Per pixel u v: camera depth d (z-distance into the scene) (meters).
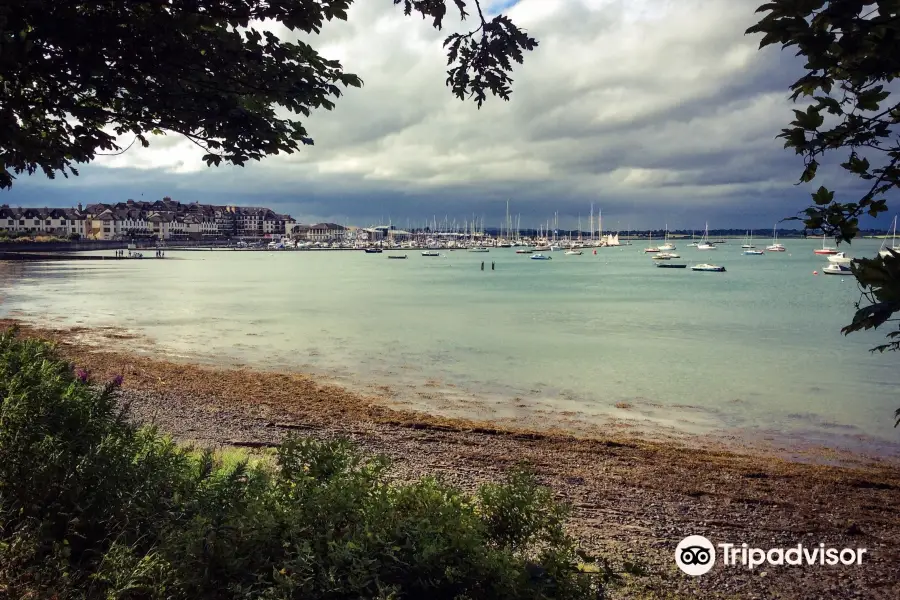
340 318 36.28
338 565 2.73
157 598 2.70
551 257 187.50
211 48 3.23
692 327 34.59
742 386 18.95
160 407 13.62
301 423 12.89
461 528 3.03
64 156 3.52
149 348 23.53
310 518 3.09
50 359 4.93
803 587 6.36
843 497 9.52
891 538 7.86
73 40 2.92
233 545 2.90
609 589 5.73
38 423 3.70
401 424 13.20
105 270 90.38
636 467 10.81
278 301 47.22
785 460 11.74
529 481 3.71
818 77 1.94
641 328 33.84
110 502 3.40
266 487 3.57
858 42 1.74
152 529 3.27
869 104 1.88
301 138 3.76
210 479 3.93
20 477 3.30
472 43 3.65
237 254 183.25
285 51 3.42
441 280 82.00
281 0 3.09
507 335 29.89
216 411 13.55
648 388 18.45
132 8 3.00
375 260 163.38
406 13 3.56
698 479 10.24
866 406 16.50
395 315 38.56
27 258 123.31
